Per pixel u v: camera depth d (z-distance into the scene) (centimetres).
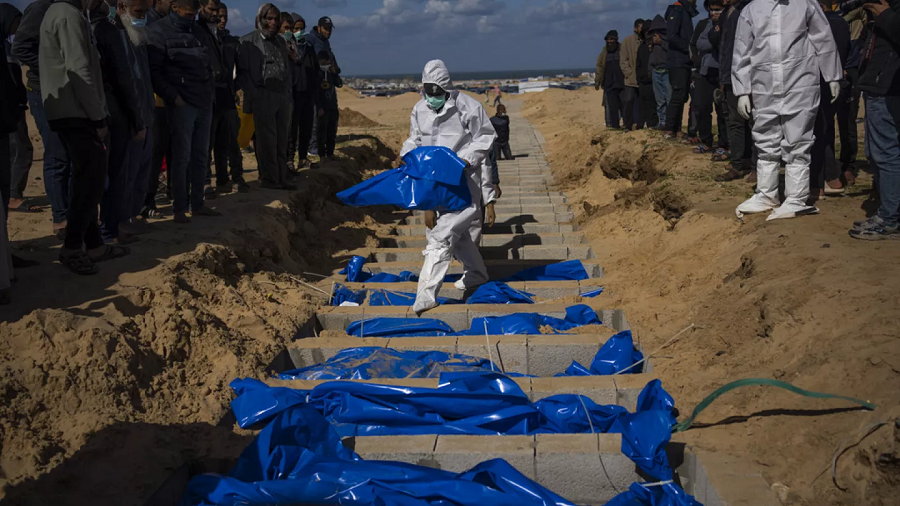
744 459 362
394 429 442
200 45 690
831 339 407
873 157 527
